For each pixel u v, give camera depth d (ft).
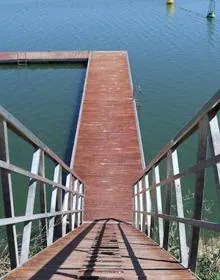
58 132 64.80
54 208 19.79
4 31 131.75
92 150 50.21
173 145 13.84
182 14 146.00
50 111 72.90
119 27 130.21
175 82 83.35
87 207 40.63
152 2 172.14
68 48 111.65
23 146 55.77
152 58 98.84
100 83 73.56
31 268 12.70
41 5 175.42
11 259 12.78
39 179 14.49
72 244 18.71
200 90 79.51
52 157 17.63
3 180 11.84
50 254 15.35
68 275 12.03
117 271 12.58
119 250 17.13
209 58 96.94
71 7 168.25
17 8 170.91
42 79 90.12
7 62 98.17
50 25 137.39
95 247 18.10
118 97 66.80
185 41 111.45
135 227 31.45
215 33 118.21
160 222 19.54
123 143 51.72
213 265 17.25
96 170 46.34
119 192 42.68
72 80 89.04
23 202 41.81
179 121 67.97
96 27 131.75
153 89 79.97
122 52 92.02
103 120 58.29
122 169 46.50
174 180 14.12
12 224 12.26
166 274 11.97
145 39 115.34
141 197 31.45
